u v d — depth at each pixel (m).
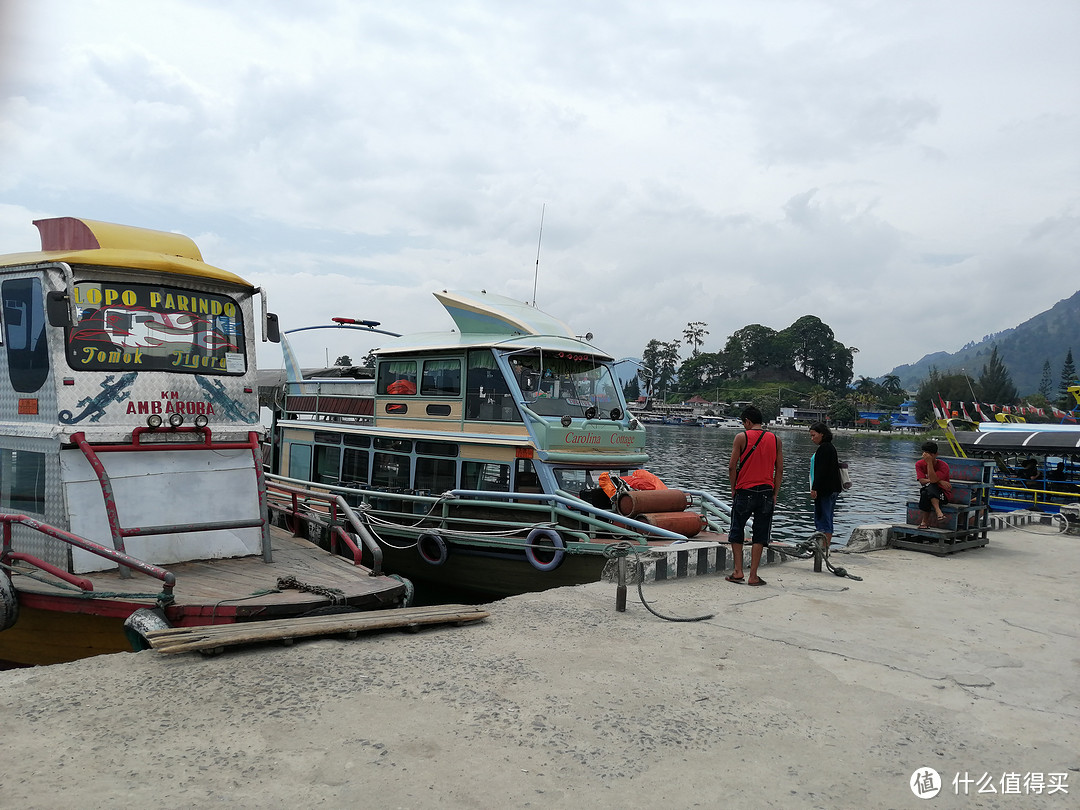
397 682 5.20
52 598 7.33
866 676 5.69
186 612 6.90
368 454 14.21
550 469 11.80
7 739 4.14
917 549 11.62
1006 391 169.12
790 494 38.47
